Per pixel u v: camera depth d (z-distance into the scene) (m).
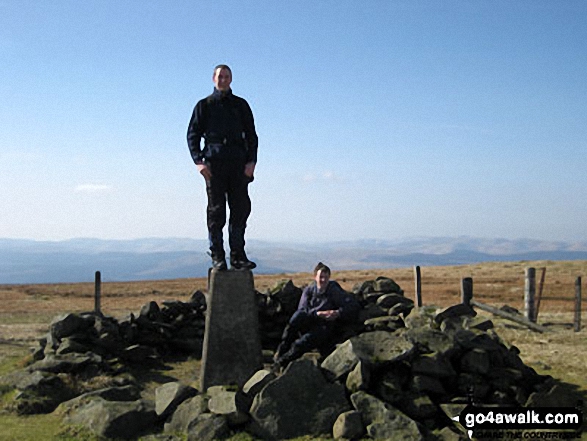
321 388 4.54
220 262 5.52
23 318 12.91
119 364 6.70
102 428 4.52
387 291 8.23
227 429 4.41
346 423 4.26
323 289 6.07
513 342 8.22
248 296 5.50
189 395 4.91
